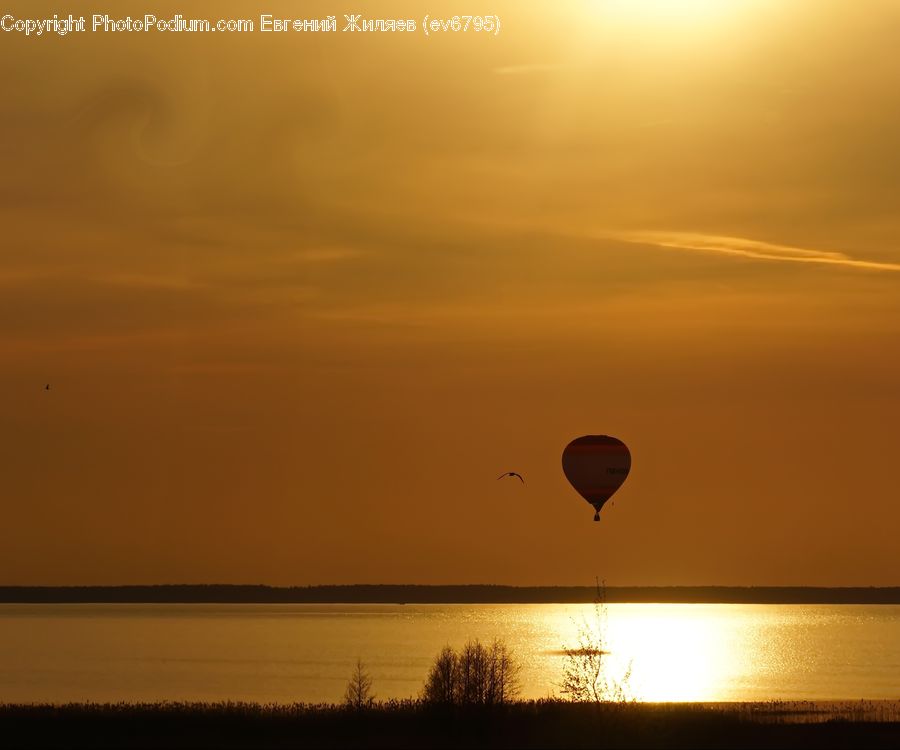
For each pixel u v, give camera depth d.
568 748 108.94
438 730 120.38
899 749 110.06
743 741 114.00
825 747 110.56
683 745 110.69
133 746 110.12
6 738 116.06
